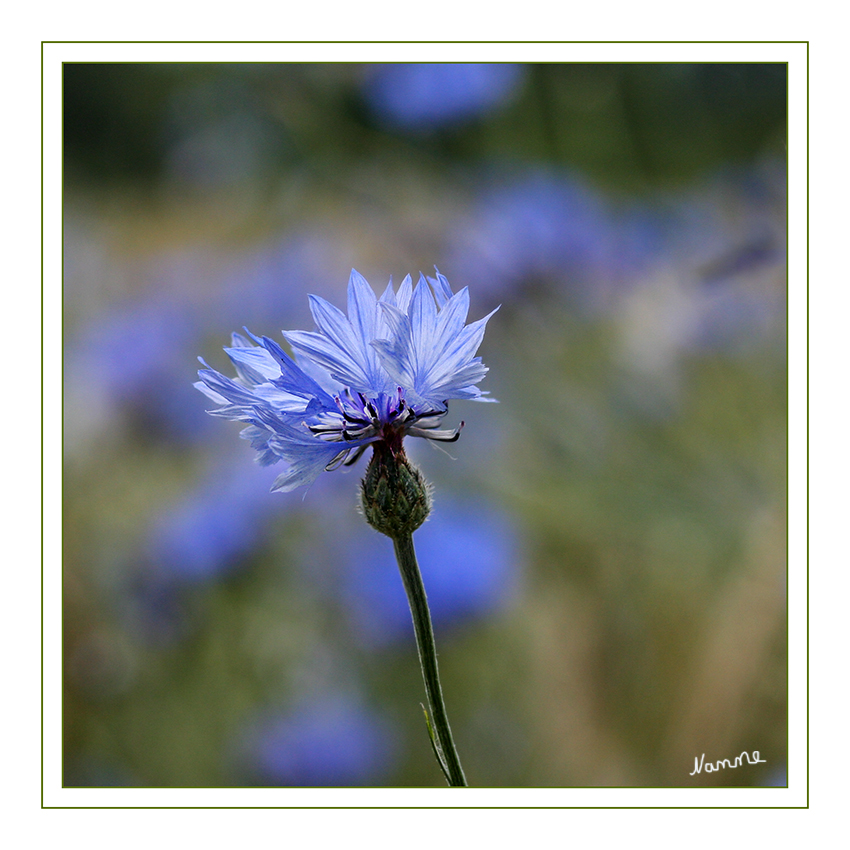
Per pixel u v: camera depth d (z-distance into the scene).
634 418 1.00
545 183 1.10
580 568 0.93
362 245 1.16
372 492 0.61
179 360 1.13
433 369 0.61
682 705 0.81
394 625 0.90
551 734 0.84
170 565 0.92
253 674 0.90
